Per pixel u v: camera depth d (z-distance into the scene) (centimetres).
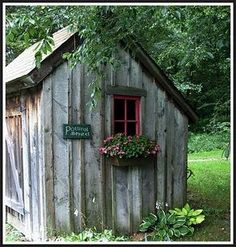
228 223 564
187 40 505
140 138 534
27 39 381
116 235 533
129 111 561
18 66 584
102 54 415
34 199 508
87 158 514
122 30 415
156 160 584
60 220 489
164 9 363
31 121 505
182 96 612
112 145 512
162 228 530
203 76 995
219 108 822
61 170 491
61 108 492
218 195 734
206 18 467
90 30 397
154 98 582
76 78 505
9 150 590
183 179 623
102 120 527
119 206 540
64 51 488
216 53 698
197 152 1267
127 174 550
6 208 623
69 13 399
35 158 499
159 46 739
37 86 486
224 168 983
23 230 548
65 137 493
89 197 514
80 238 481
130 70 552
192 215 547
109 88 529
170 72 997
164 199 593
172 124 607
